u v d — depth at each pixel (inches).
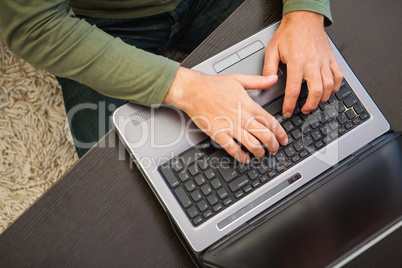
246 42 25.6
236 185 24.0
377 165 24.2
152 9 31.3
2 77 43.8
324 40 25.7
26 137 43.8
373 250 25.2
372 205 23.1
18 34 23.5
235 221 23.7
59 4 23.9
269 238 23.2
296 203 23.9
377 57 26.7
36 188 43.6
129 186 24.5
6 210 43.3
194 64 25.7
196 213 23.6
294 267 22.4
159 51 37.7
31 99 44.0
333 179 24.2
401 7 27.1
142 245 24.3
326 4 26.0
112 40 24.3
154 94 24.0
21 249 23.6
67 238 24.0
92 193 24.3
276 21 26.3
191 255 23.7
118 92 24.5
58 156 44.0
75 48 23.7
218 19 33.5
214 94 24.2
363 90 25.5
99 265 24.0
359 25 27.0
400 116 26.4
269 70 25.0
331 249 22.3
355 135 25.0
